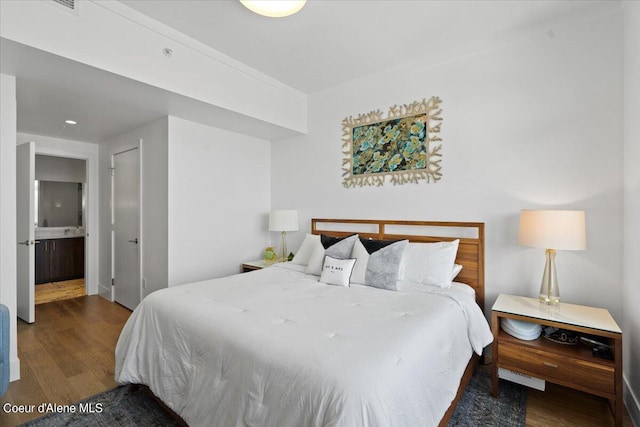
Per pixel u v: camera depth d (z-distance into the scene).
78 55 1.96
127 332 2.02
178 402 1.64
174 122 3.17
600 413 1.88
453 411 1.78
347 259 2.62
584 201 2.25
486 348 2.65
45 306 3.91
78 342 2.83
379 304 1.95
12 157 2.18
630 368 1.97
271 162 4.25
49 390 2.09
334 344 1.34
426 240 2.89
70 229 5.52
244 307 1.85
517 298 2.34
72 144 4.26
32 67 2.04
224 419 1.37
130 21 2.21
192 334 1.66
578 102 2.27
